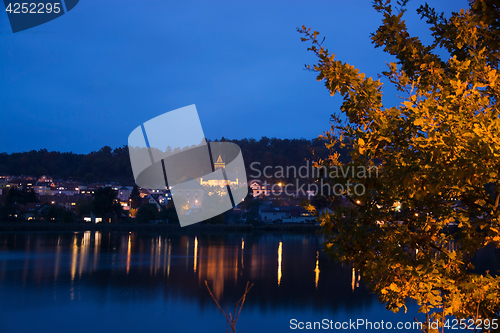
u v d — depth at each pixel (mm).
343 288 34000
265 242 78250
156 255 56125
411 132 3369
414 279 3502
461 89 3201
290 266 46312
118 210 119938
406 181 3186
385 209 3600
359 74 3818
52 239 79812
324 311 27000
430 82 4066
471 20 4152
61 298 30438
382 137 3406
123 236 90188
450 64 3932
